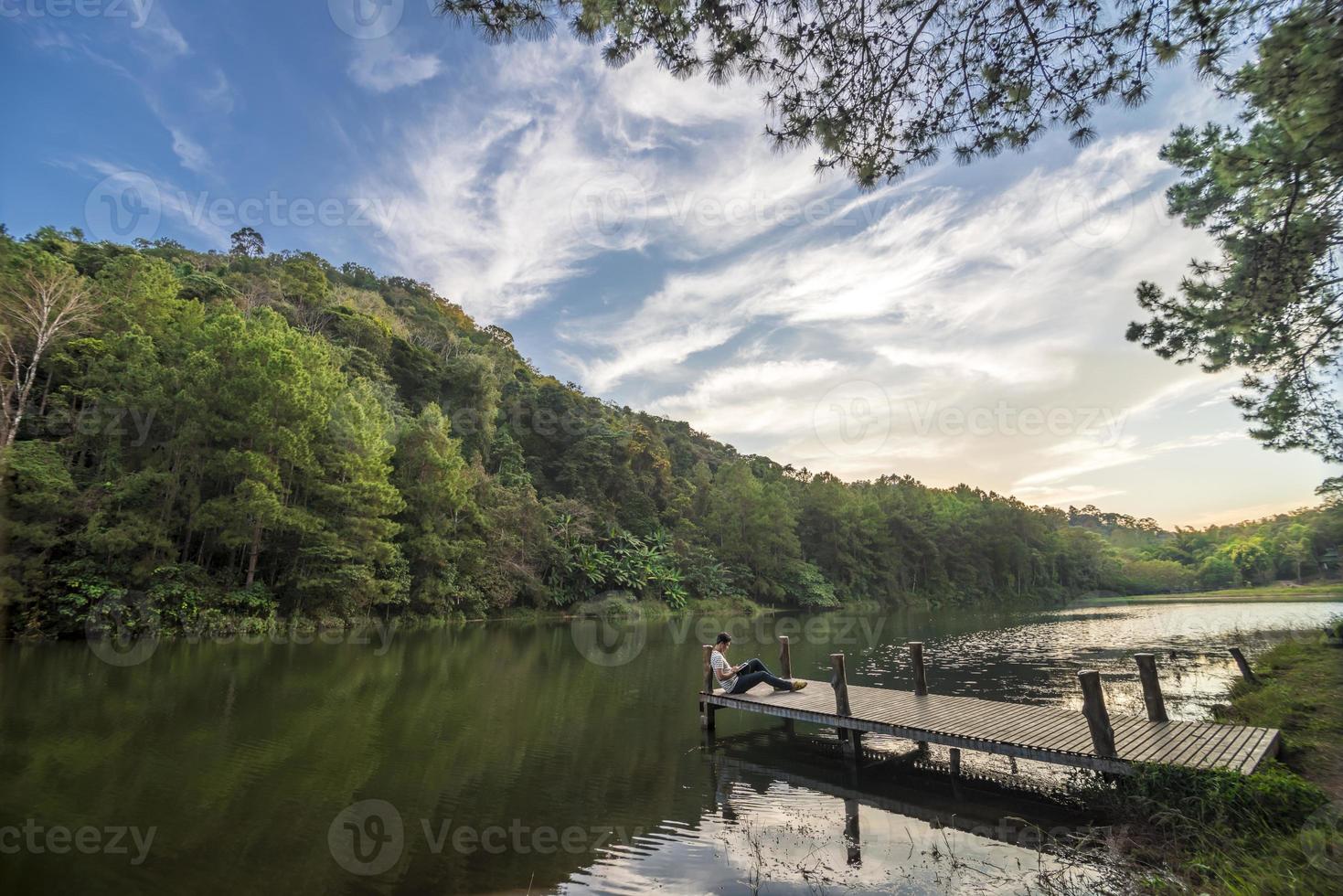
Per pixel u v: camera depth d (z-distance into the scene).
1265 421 10.07
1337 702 7.77
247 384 19.02
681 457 68.75
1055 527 82.31
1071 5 4.03
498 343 75.38
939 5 4.12
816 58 4.34
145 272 22.50
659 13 4.16
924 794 6.65
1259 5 4.37
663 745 8.41
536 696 11.58
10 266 18.72
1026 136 4.57
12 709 8.98
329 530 21.28
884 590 58.56
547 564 34.47
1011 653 19.25
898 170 4.84
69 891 4.16
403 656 16.27
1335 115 4.83
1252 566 75.00
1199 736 6.41
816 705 8.49
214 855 4.80
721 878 4.64
